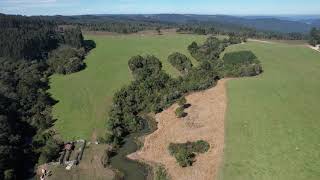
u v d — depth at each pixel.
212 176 76.88
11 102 114.44
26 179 85.06
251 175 73.00
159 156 91.62
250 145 83.88
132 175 85.12
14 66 143.38
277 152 78.88
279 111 98.56
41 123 110.88
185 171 82.12
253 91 115.88
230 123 96.75
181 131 100.56
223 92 120.06
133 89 129.38
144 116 117.81
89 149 97.44
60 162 90.56
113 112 114.06
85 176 85.00
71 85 140.12
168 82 131.88
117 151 97.25
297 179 69.06
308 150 77.81
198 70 135.50
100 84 139.00
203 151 87.81
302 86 116.25
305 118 92.56
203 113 108.06
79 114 118.50
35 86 131.88
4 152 86.50
